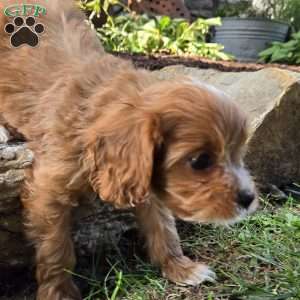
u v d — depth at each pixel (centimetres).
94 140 31
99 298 38
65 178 34
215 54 105
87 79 35
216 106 31
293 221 45
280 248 42
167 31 110
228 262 41
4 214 37
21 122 38
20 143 38
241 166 32
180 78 34
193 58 88
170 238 39
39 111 36
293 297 35
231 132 31
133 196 31
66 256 36
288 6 134
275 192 52
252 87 53
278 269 40
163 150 31
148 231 40
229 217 31
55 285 37
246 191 31
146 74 35
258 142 50
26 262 40
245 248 42
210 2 144
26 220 37
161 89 32
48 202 35
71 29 41
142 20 115
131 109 31
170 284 39
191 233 45
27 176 36
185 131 31
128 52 92
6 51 41
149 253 40
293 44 110
